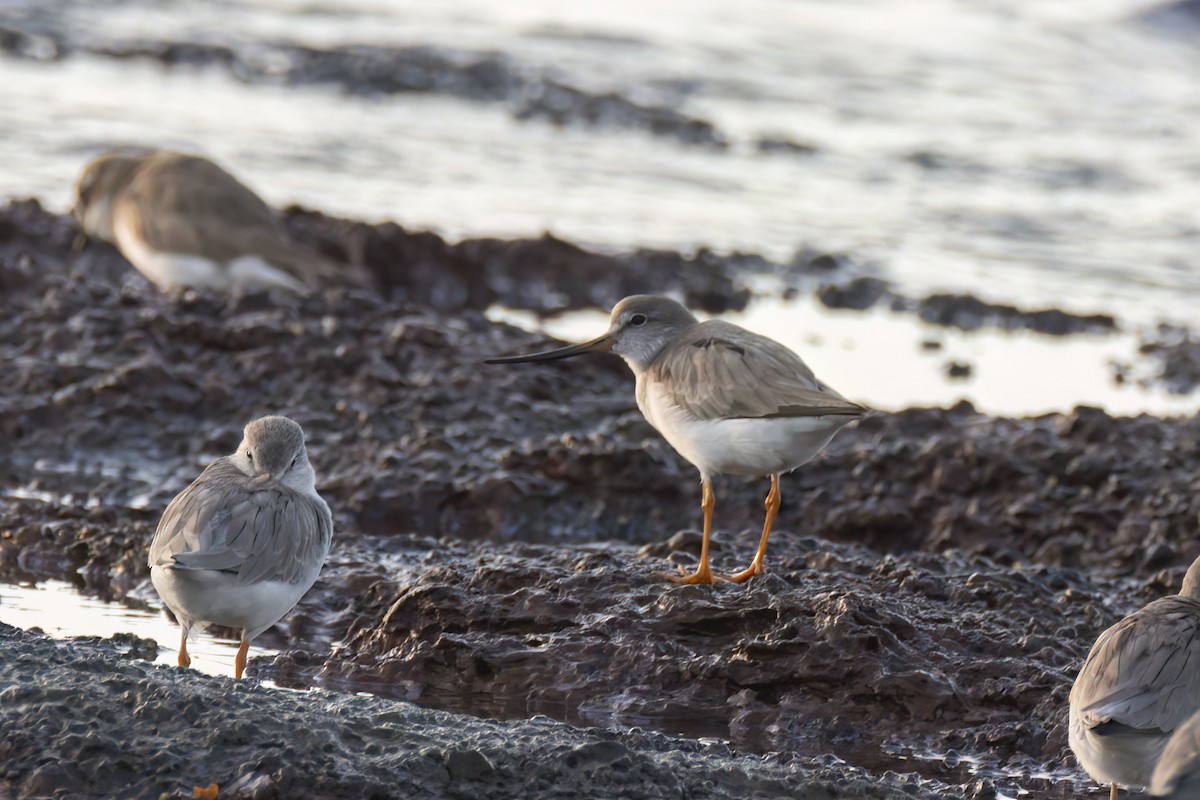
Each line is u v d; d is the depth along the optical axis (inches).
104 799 287.6
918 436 609.0
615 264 901.8
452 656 401.7
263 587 350.3
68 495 540.4
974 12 1724.9
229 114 1204.5
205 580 341.4
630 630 406.9
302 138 1159.6
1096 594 459.2
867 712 385.7
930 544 545.0
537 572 430.0
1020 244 1038.4
